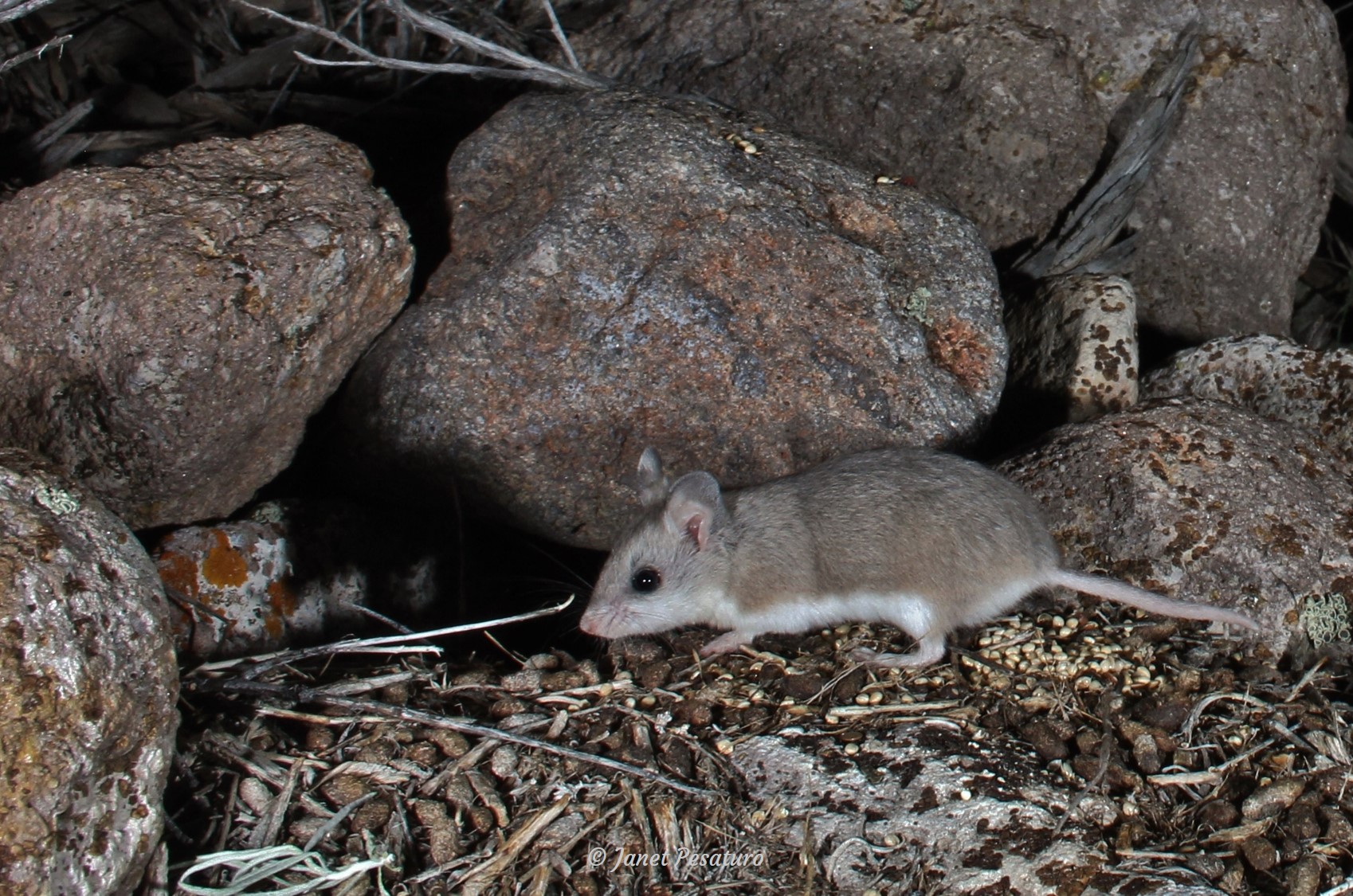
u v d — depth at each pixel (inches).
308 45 27.1
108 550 14.8
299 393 18.9
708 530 18.5
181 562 19.5
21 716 14.0
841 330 20.1
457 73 25.0
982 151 24.1
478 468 20.0
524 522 20.4
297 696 16.9
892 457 18.8
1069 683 17.8
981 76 24.0
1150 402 20.1
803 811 16.3
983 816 16.0
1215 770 16.7
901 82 24.1
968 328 20.6
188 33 27.0
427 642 19.9
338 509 20.3
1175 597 18.7
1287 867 15.9
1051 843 15.8
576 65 24.2
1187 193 24.5
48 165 24.6
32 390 18.1
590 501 20.2
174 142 25.6
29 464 14.9
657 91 23.3
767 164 21.1
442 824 16.1
